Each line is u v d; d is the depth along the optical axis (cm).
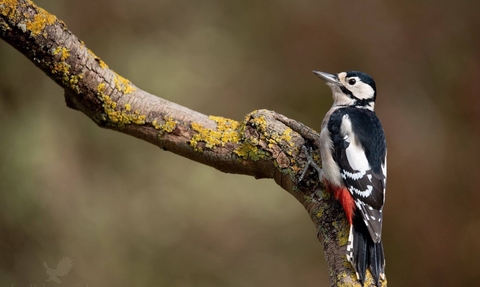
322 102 1466
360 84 809
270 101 1475
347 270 546
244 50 1510
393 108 1417
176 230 1283
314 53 1498
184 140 638
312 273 1273
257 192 1322
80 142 1330
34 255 1202
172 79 1453
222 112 1455
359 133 683
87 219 1259
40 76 1348
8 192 1234
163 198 1304
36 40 580
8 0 562
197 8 1535
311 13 1516
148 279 1227
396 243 1277
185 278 1244
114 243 1252
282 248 1292
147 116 639
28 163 1268
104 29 1474
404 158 1361
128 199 1301
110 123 641
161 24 1510
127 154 1337
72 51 600
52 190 1262
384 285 547
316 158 630
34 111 1325
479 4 1484
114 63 1453
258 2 1539
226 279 1248
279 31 1521
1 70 1323
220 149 632
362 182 642
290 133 630
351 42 1484
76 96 623
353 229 585
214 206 1304
